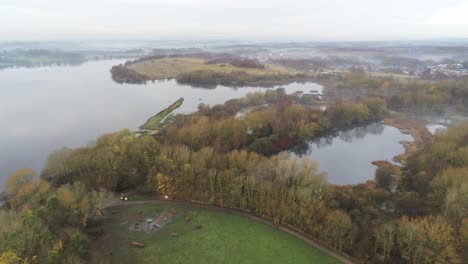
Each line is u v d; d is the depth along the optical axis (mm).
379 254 89000
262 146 168375
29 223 83688
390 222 93375
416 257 85312
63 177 126062
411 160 152750
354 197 109750
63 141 189125
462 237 85000
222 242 96812
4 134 198625
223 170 120562
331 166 168000
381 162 170625
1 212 93688
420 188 124062
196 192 116312
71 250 82688
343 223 92062
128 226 103812
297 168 118750
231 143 162375
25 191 107562
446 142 153875
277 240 97875
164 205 115688
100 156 127500
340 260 90062
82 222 98000
